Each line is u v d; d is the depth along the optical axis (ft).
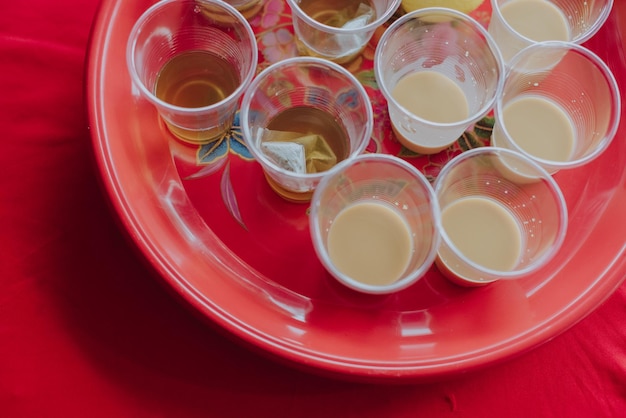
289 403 1.60
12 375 1.60
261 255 1.62
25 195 1.69
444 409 1.60
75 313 1.63
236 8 1.75
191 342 1.62
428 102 1.70
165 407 1.59
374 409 1.60
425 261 1.51
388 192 1.62
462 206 1.65
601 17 1.69
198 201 1.64
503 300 1.60
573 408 1.61
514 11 1.78
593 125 1.69
